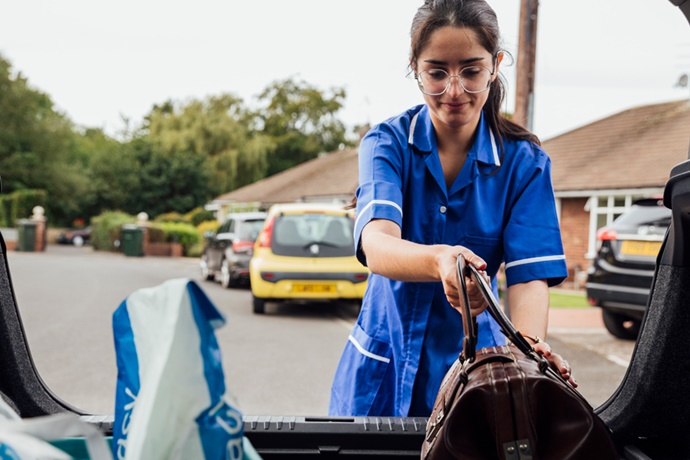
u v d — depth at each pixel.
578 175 21.58
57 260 24.64
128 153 51.00
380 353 1.90
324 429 1.57
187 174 49.34
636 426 1.68
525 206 1.80
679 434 1.67
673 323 1.59
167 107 64.75
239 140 54.41
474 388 1.07
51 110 58.41
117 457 0.97
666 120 22.91
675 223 1.47
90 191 50.72
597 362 7.31
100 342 7.87
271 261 9.96
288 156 62.03
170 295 0.92
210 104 62.19
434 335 1.83
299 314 10.39
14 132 48.94
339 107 62.69
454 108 1.61
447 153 1.81
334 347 7.86
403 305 1.82
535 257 1.75
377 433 1.57
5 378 1.76
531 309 1.71
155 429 0.86
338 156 41.69
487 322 1.85
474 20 1.56
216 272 14.82
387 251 1.42
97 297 12.50
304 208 10.20
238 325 9.27
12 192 48.34
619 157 21.62
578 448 1.04
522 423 1.05
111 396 5.46
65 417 0.87
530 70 10.06
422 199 1.81
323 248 10.02
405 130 1.82
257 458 1.02
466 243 1.82
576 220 21.22
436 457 1.09
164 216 44.59
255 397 5.60
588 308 12.80
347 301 10.27
